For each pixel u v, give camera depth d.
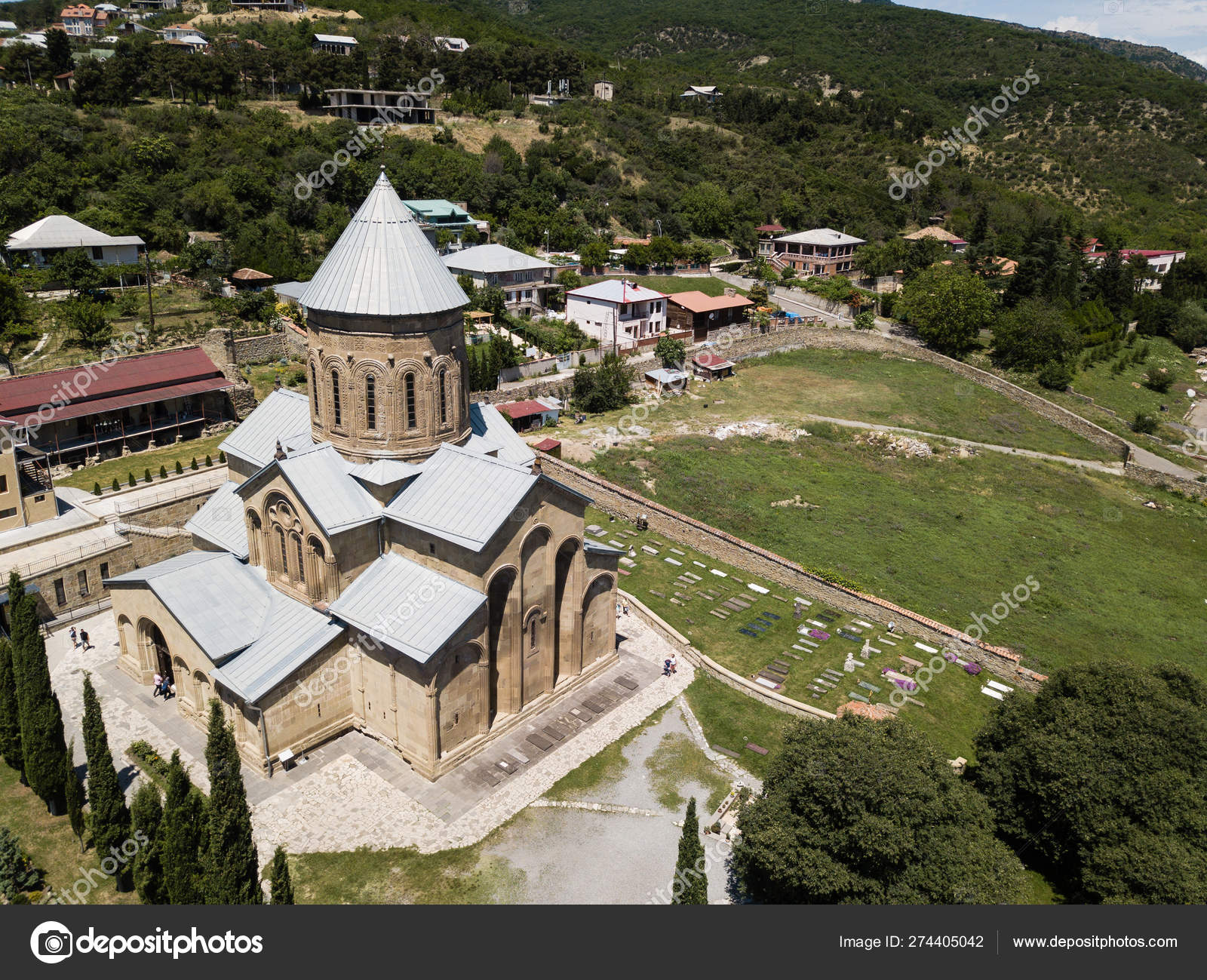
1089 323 149.38
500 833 42.44
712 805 45.19
